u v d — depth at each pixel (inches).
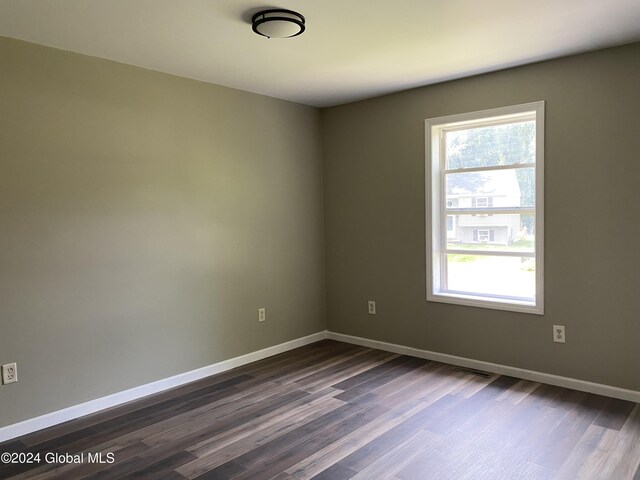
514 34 113.9
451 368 156.5
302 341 186.4
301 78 148.7
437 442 106.8
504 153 150.3
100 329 128.3
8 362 112.3
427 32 111.4
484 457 100.2
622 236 126.3
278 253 176.2
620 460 98.0
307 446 106.2
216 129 154.6
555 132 134.9
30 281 115.4
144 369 138.0
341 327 191.9
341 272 189.6
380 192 175.0
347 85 157.6
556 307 138.0
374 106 174.1
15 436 113.3
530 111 138.8
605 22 107.6
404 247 170.1
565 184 134.1
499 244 152.9
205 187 152.1
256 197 167.8
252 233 166.9
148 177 137.8
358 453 102.7
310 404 129.2
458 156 160.6
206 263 153.2
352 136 181.5
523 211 146.9
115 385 131.6
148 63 132.5
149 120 137.5
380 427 114.7
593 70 127.9
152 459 102.0
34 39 113.1
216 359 156.8
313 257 190.5
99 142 127.1
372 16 101.7
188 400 134.0
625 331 127.3
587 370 133.8
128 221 133.5
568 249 134.9
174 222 144.3
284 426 116.3
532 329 143.1
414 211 166.4
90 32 108.8
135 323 135.7
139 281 136.3
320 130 191.3
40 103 116.3
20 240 113.7
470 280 160.4
